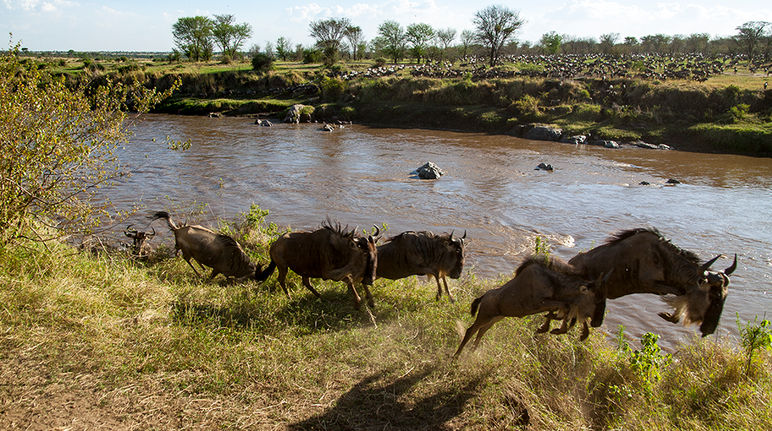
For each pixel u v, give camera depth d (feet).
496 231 50.06
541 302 18.37
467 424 17.22
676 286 19.43
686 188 71.15
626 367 20.04
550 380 19.74
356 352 21.33
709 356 21.30
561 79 142.41
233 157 90.02
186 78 183.52
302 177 74.54
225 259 29.91
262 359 20.17
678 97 119.34
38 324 20.85
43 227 29.12
